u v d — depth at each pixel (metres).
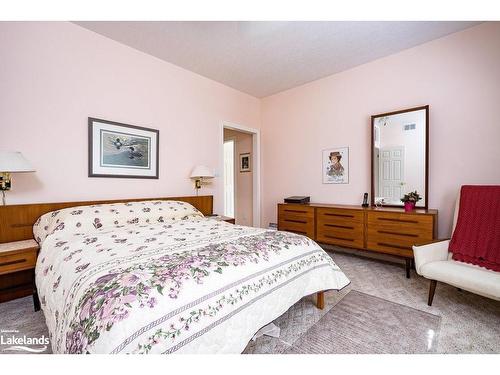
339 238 2.89
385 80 2.92
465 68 2.39
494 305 1.90
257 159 4.27
